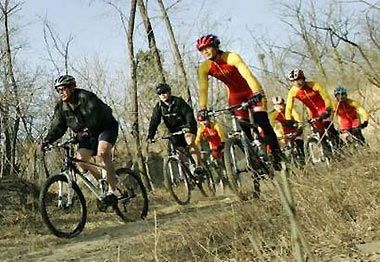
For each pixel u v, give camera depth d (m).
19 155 18.28
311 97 8.98
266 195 4.53
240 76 6.36
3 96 18.05
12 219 7.93
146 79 17.05
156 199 9.16
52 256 5.12
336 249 3.43
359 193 4.14
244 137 6.05
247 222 4.11
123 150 17.61
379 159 4.83
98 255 4.72
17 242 6.27
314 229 3.77
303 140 9.27
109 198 6.44
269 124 6.34
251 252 3.47
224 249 3.81
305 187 4.36
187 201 8.74
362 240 3.51
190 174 8.98
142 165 13.18
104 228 6.65
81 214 6.41
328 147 8.27
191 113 8.79
